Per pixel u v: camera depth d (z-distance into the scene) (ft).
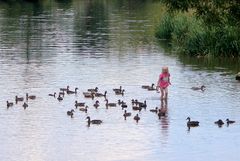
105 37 277.85
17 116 134.41
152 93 159.22
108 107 143.64
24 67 198.90
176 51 233.55
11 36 280.51
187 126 127.24
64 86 167.53
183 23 249.55
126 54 228.22
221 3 101.50
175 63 207.00
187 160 107.24
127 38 272.92
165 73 151.12
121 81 175.42
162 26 271.08
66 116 135.03
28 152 110.93
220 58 216.33
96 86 168.04
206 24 105.81
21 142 116.57
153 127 127.03
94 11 407.23
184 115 136.36
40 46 250.16
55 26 320.91
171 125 128.47
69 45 253.65
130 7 435.12
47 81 174.70
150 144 115.85
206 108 142.51
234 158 108.17
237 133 122.72
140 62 209.77
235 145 115.34
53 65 203.62
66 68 197.47
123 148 113.39
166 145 115.34
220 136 120.88
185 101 149.79
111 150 112.16
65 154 109.81
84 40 268.82
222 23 104.88
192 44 223.92
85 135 121.19
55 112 138.41
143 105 143.13
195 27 228.22
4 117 133.59
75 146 114.42
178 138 119.44
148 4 458.50
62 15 379.55
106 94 157.28
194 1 102.68
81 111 139.44
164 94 156.87
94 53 231.30
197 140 118.42
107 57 221.46
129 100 151.02
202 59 215.10
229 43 216.74
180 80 176.96
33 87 165.89
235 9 101.60
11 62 209.56
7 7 435.94
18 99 148.36
